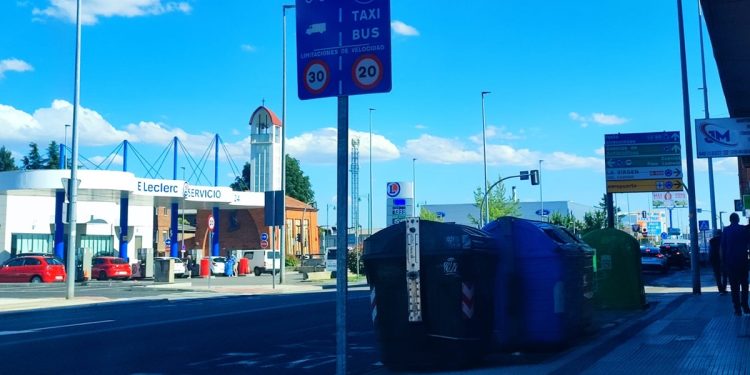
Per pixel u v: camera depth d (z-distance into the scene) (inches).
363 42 237.5
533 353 380.5
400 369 344.5
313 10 244.5
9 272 1466.5
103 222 1916.8
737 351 345.7
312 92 242.1
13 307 812.0
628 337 417.1
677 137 954.1
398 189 1815.9
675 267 1738.4
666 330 436.5
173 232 1913.1
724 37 501.7
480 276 337.4
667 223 3863.2
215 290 1186.0
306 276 1627.7
